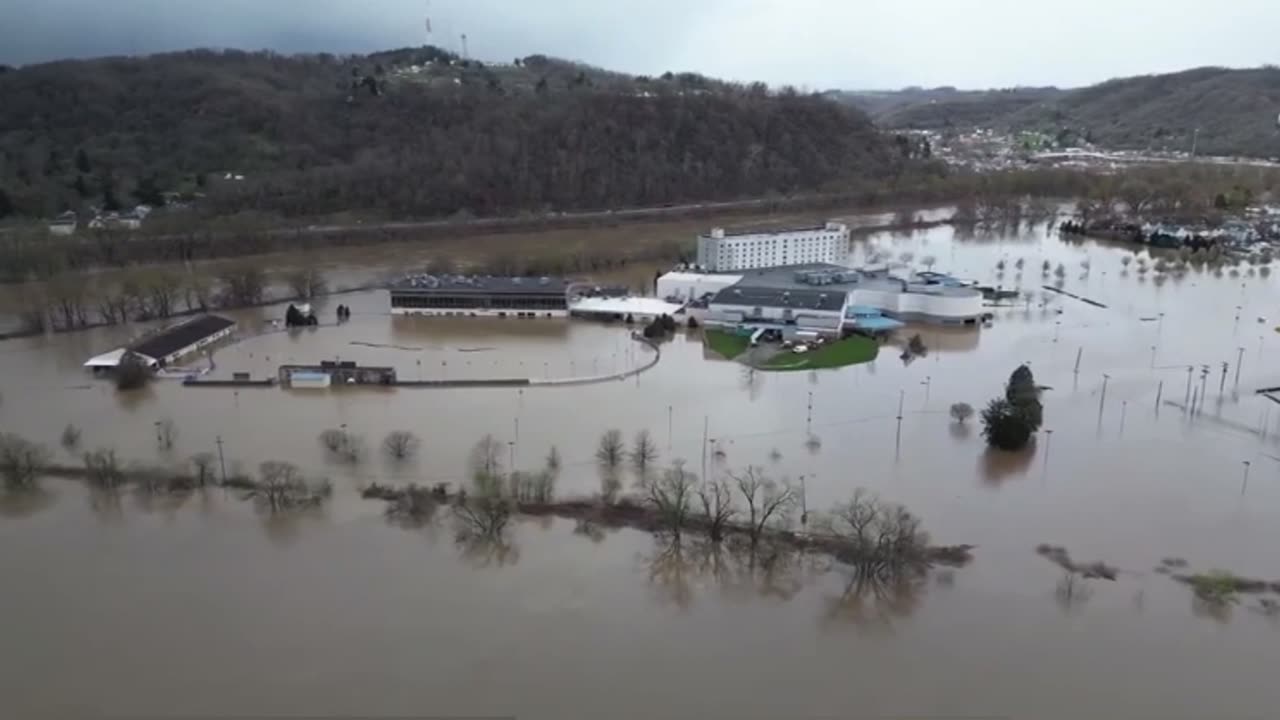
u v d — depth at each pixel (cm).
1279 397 18600
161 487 14450
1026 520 13475
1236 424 17188
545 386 19612
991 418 16050
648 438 16462
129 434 16850
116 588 11856
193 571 12250
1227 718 9481
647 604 11544
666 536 13050
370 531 13262
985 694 9875
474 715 9569
